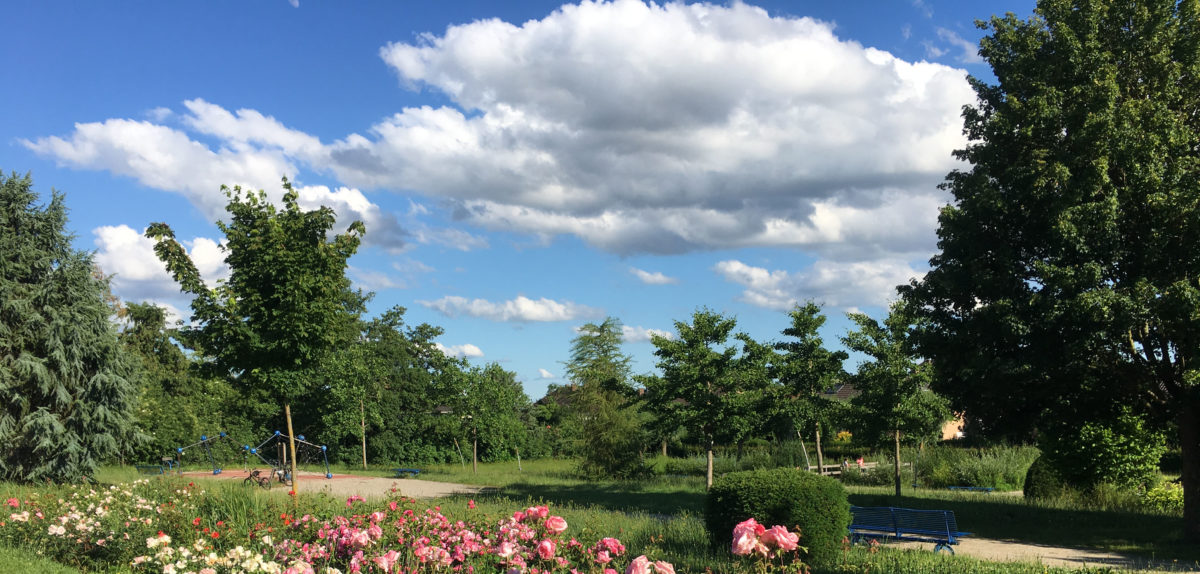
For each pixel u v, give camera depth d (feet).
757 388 77.15
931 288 55.42
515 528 23.75
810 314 79.25
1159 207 44.47
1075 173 47.57
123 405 69.51
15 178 67.36
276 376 47.52
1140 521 54.75
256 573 22.52
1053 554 42.98
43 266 66.74
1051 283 45.70
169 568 23.61
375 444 150.92
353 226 50.37
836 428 80.38
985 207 51.13
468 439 123.85
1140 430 67.10
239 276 47.93
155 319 148.97
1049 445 72.28
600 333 172.14
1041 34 52.54
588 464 105.70
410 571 22.66
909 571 33.12
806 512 35.19
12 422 62.90
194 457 127.13
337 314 50.01
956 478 96.37
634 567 15.15
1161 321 44.42
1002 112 52.08
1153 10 48.60
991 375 49.57
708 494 38.58
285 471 94.32
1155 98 48.67
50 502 38.34
